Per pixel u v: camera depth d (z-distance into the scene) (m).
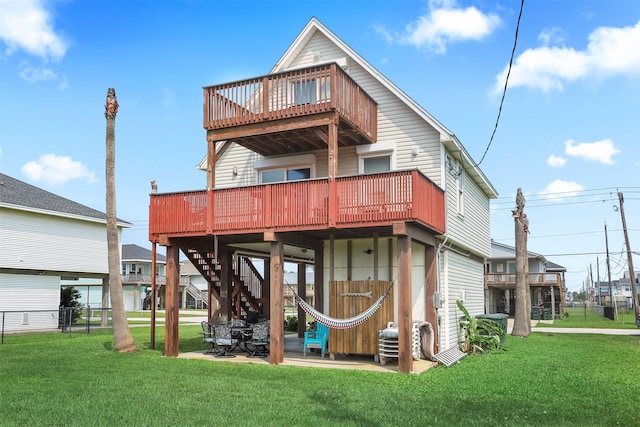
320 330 14.20
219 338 14.49
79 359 13.55
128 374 11.27
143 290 63.81
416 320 14.23
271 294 13.03
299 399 8.93
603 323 37.00
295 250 18.12
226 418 7.67
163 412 8.02
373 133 15.23
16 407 8.27
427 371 11.94
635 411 8.43
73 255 26.98
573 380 11.18
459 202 16.75
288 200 12.86
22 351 15.24
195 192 14.00
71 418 7.65
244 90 14.00
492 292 46.47
